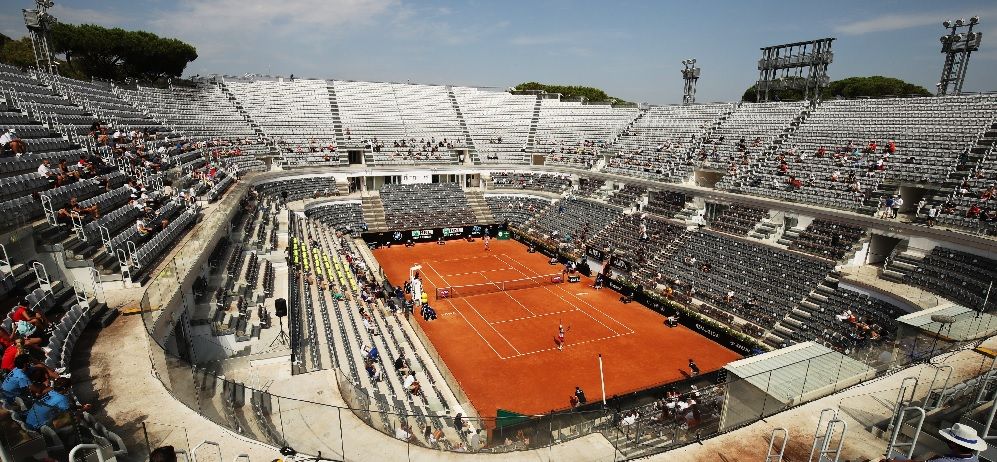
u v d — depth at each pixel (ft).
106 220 86.94
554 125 286.05
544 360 113.70
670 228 173.99
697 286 141.59
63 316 59.11
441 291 154.51
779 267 134.31
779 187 160.04
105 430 39.32
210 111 241.96
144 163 128.36
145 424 44.19
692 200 180.34
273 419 45.57
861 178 147.23
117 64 271.49
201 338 75.36
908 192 140.87
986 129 139.85
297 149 238.89
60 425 34.47
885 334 97.81
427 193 241.14
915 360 64.75
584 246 186.80
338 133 260.83
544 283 168.66
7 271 59.62
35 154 93.45
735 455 45.06
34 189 82.94
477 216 235.40
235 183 173.37
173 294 69.46
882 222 124.57
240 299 91.04
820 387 57.41
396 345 108.68
